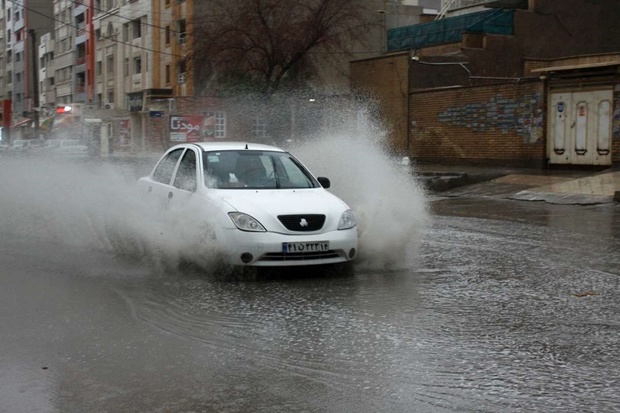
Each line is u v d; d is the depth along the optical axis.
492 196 18.58
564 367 5.31
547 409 4.52
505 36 30.94
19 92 94.12
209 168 9.33
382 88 30.67
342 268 9.12
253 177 9.31
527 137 23.81
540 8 31.45
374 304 7.25
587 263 9.53
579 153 22.09
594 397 4.71
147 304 7.27
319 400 4.71
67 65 76.44
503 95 24.64
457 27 33.16
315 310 7.02
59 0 78.25
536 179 20.30
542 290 7.90
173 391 4.89
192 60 37.47
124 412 4.53
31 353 5.70
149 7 55.69
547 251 10.54
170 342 5.98
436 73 29.91
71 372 5.26
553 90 22.88
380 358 5.54
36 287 8.05
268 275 8.72
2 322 6.59
